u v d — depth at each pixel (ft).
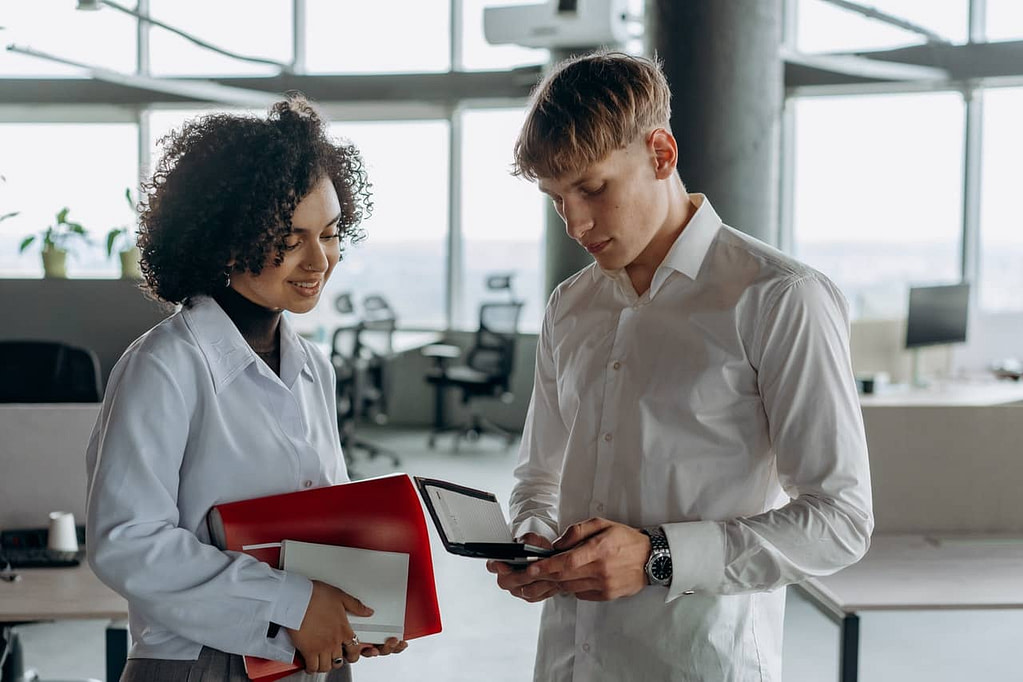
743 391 4.26
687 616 4.31
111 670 6.75
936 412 9.41
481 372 25.48
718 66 14.33
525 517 4.90
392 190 29.19
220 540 3.97
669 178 4.38
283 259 4.06
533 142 3.98
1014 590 7.70
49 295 18.98
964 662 11.43
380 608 3.99
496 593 13.80
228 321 4.13
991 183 24.67
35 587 7.25
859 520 3.98
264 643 3.82
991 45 23.52
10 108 27.17
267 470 4.13
